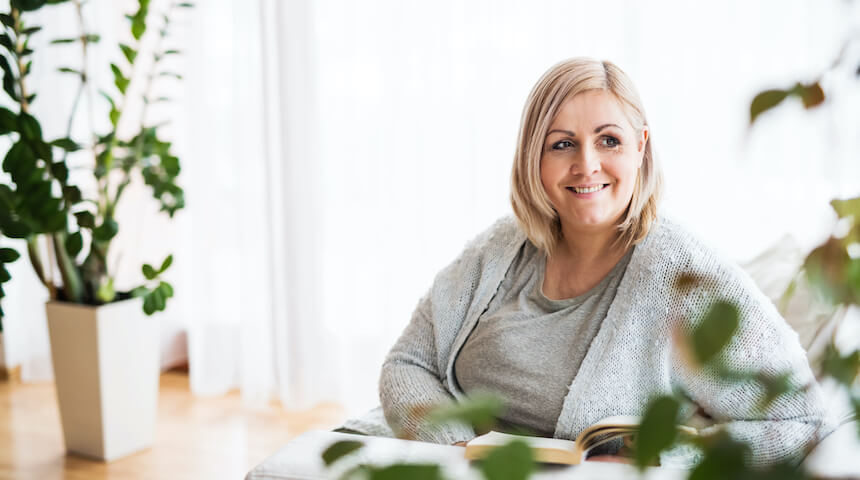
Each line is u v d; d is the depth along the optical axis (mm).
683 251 1192
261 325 2793
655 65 2164
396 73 2475
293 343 2699
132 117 2998
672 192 2166
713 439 314
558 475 896
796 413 1082
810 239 1856
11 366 3086
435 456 947
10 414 2750
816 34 1944
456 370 1399
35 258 2340
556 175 1232
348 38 2541
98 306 2289
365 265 2637
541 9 2285
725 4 2072
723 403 1131
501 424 1308
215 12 2738
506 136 2367
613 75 1230
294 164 2594
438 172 2459
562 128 1219
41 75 2857
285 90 2559
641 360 1194
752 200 2051
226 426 2658
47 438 2547
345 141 2596
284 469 932
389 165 2521
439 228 2482
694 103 2129
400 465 310
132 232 3049
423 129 2457
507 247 1393
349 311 2674
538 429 1282
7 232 2139
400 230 2541
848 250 324
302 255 2646
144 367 2430
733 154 2078
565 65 1241
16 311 3059
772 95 335
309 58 2557
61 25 2848
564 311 1269
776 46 2025
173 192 2404
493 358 1317
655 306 1181
